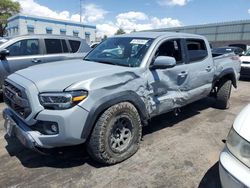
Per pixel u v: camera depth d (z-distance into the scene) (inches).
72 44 287.1
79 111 109.0
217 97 223.8
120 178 117.0
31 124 112.0
